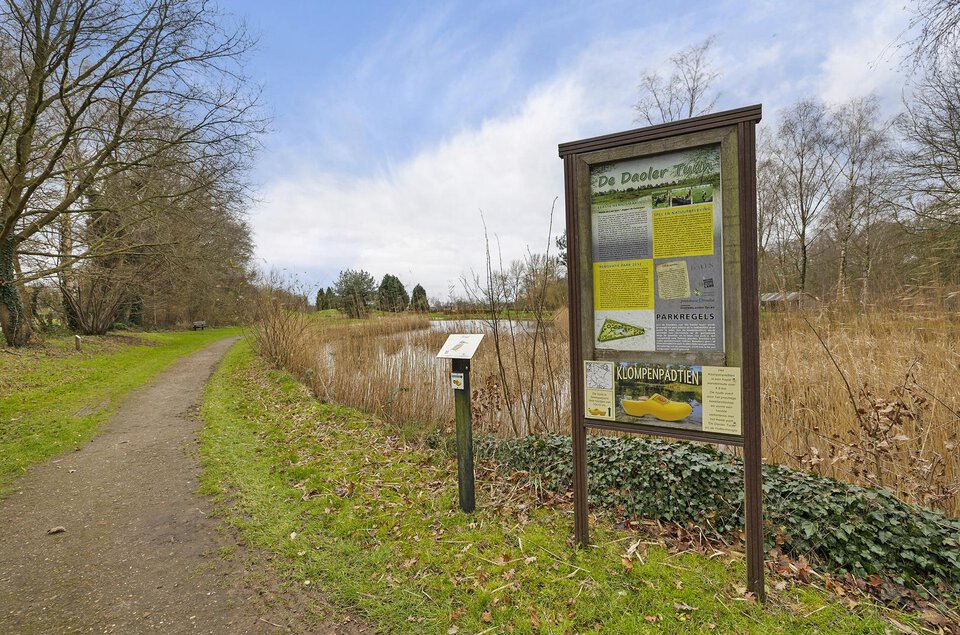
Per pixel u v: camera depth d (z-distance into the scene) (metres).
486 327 6.67
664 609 2.28
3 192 11.70
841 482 2.89
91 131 11.37
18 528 3.48
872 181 17.81
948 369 4.34
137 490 4.17
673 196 2.42
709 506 3.01
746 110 2.18
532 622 2.22
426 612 2.33
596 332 2.69
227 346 21.30
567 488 3.70
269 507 3.64
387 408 6.48
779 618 2.20
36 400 7.64
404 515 3.40
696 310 2.40
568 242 2.72
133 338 21.09
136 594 2.60
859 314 5.50
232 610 2.42
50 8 9.34
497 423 5.26
